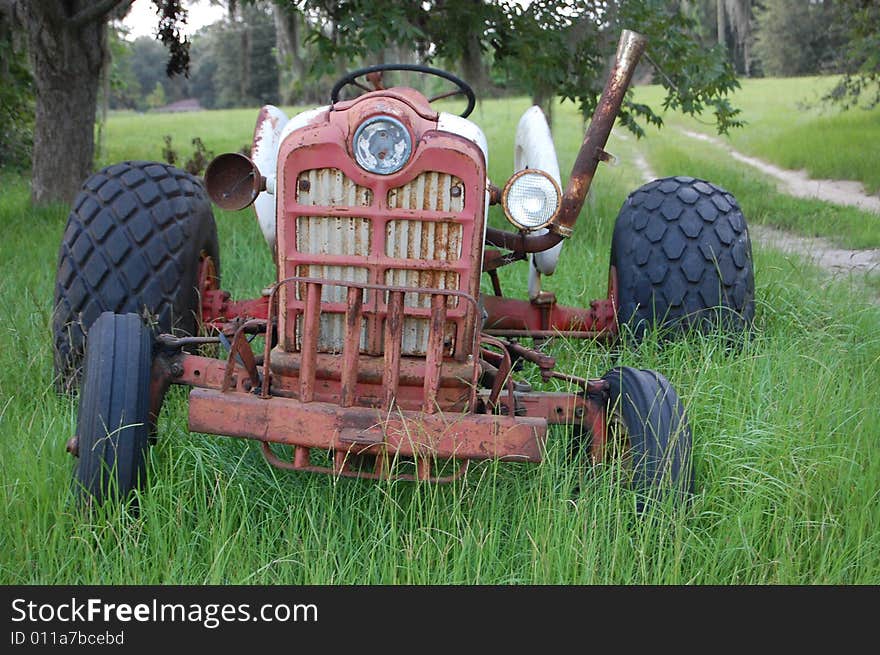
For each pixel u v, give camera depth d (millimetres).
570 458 3771
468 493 3445
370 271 3312
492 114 37375
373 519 3377
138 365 3332
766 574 3211
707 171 17578
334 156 3227
